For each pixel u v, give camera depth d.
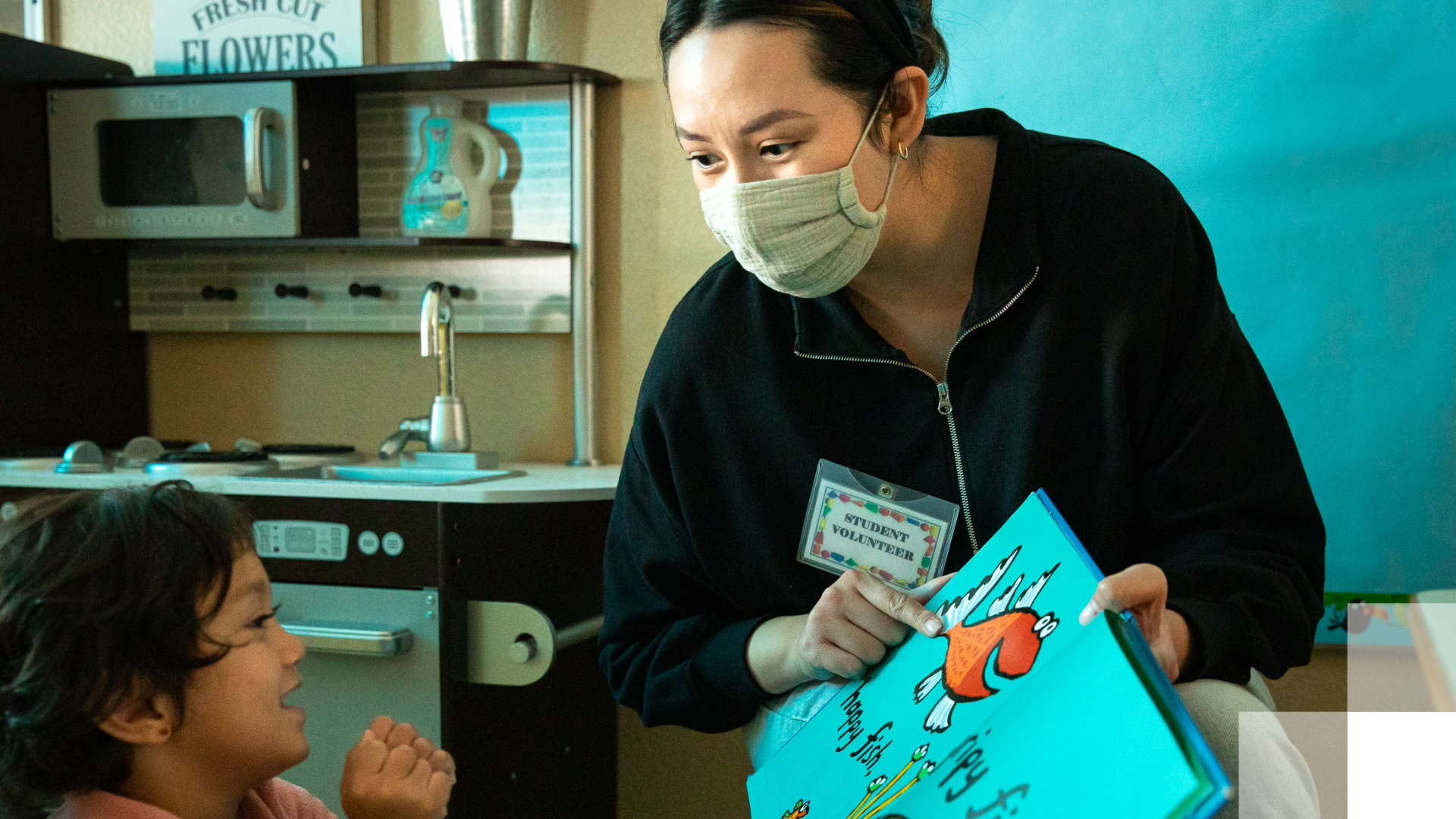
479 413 2.46
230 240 2.26
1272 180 1.90
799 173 1.03
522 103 2.32
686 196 2.29
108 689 0.93
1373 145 1.85
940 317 1.23
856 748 0.95
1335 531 1.91
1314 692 1.93
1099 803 0.57
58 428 2.40
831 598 1.07
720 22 1.01
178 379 2.63
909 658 1.01
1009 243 1.17
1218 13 1.90
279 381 2.57
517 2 2.21
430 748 1.21
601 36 2.32
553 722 2.11
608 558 1.42
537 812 2.06
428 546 1.80
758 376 1.27
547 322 2.34
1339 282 1.89
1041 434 1.17
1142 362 1.18
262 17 2.44
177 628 0.95
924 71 1.17
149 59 2.54
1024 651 0.81
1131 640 0.66
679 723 1.30
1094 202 1.21
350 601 1.84
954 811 0.70
